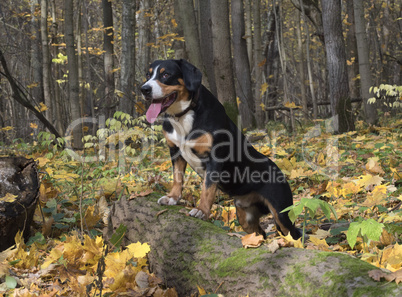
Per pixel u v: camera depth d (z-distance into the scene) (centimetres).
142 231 324
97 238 326
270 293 207
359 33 1092
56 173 572
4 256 302
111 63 1276
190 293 255
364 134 887
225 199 527
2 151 801
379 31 2669
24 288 282
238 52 1151
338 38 875
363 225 225
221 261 244
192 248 268
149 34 1958
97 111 1311
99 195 485
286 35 2592
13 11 1557
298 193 541
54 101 1612
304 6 1379
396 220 350
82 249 317
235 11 1141
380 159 612
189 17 773
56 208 427
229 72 794
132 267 287
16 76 2112
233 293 226
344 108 880
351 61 1559
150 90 342
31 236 377
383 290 171
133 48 1219
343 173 599
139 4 1870
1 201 333
